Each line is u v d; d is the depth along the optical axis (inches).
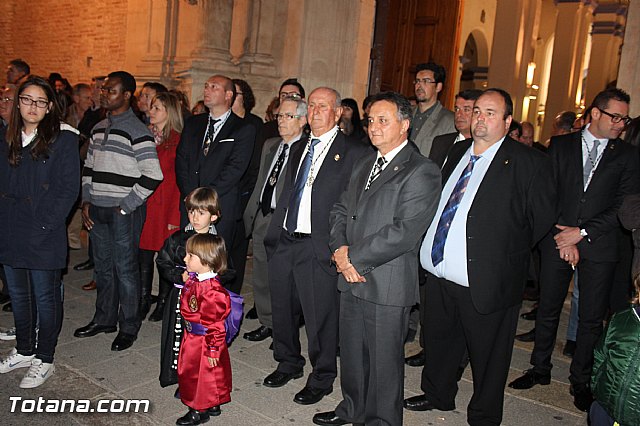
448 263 124.8
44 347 141.6
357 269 113.0
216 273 122.6
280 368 151.1
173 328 131.1
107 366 152.8
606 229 143.6
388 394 116.9
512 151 122.7
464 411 143.9
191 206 131.4
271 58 330.0
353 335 123.6
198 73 312.8
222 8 318.7
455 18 402.0
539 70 714.2
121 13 408.2
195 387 123.0
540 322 159.3
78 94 279.3
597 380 89.4
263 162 176.9
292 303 146.9
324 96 137.9
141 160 158.7
